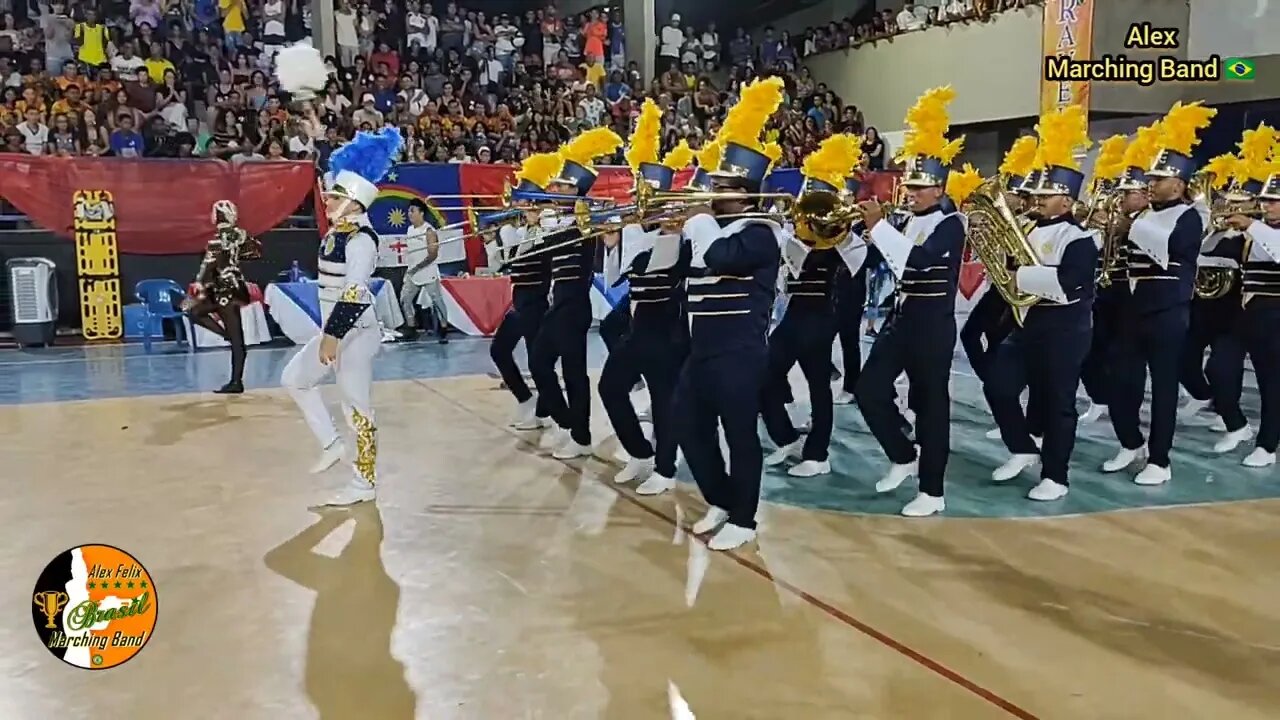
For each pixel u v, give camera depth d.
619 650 3.53
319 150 13.78
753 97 4.48
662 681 3.29
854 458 6.45
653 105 5.86
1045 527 4.98
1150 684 3.29
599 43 19.00
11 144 12.74
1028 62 15.33
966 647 3.56
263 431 7.18
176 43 15.35
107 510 5.21
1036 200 5.29
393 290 12.61
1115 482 5.89
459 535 4.82
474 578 4.24
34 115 13.00
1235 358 6.59
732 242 4.40
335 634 3.66
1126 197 5.99
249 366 10.39
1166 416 5.81
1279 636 3.68
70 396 8.57
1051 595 4.06
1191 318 7.33
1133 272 5.88
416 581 4.20
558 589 4.12
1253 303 6.17
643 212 4.95
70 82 13.68
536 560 4.47
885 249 4.98
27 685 3.26
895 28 17.80
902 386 8.83
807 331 5.84
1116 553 4.58
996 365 5.83
